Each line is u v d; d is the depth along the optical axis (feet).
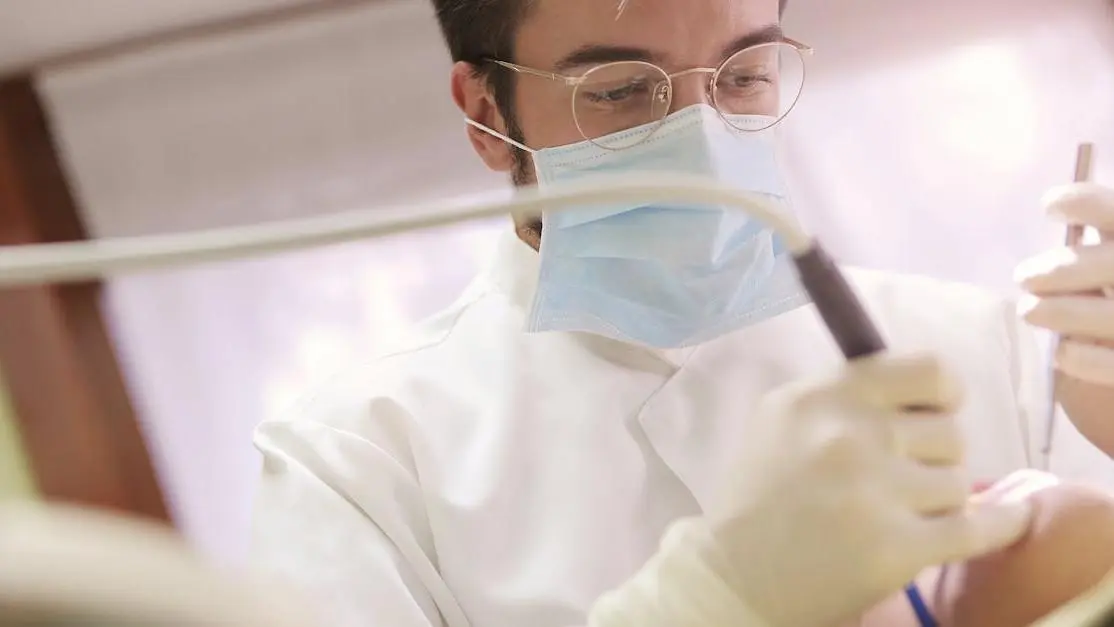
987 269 4.67
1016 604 1.65
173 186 5.04
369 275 5.22
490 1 2.67
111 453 5.40
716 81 2.54
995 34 4.46
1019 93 4.50
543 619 2.26
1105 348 1.98
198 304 5.33
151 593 0.62
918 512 1.51
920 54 4.54
